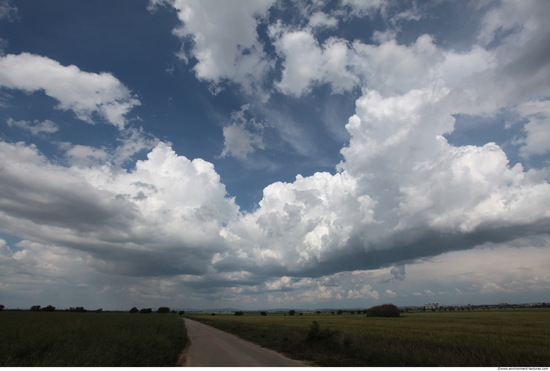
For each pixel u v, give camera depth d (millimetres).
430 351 18219
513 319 60281
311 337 23859
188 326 53531
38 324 30031
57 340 17547
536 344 22188
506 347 20156
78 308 125500
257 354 19875
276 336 30234
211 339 30188
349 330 34281
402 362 16047
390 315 90188
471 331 32812
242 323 59969
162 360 15992
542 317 67625
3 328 25391
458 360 16375
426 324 46844
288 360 17547
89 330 25391
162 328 36031
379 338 24422
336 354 19375
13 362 13539
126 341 19203
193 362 16578
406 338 24828
